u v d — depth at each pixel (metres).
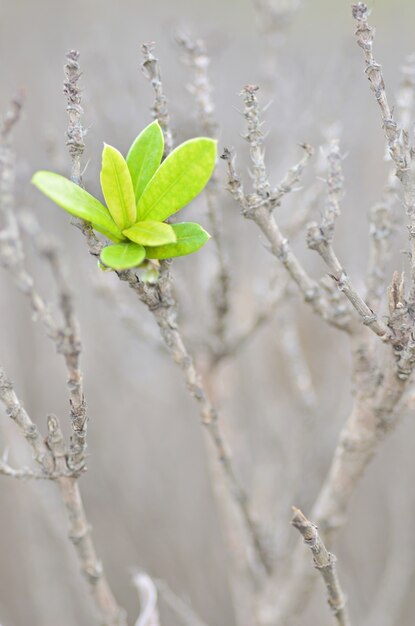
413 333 0.71
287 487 1.10
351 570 1.33
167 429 1.43
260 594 0.89
